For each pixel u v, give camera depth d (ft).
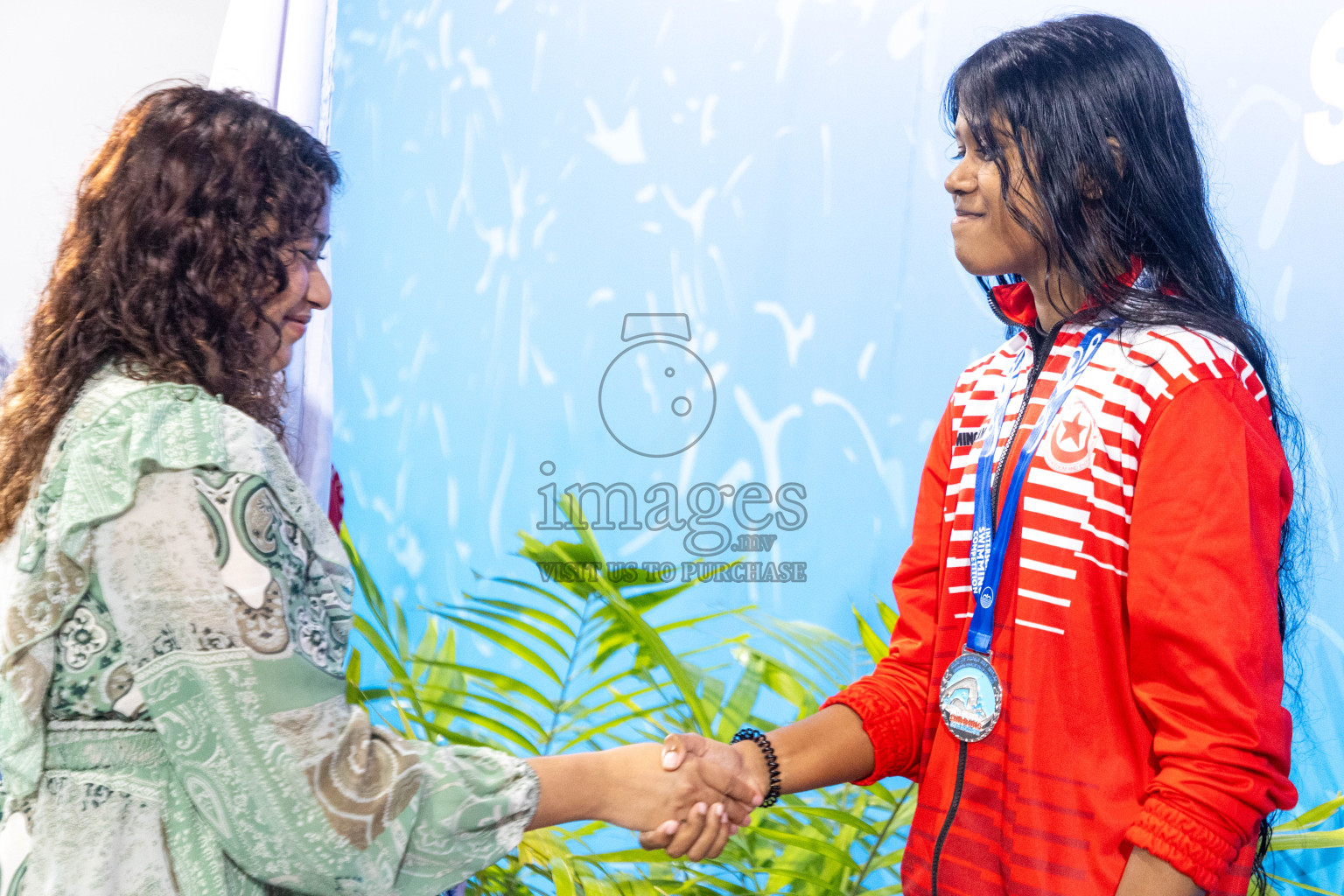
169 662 2.10
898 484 6.75
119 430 2.15
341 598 2.44
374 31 8.06
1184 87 4.48
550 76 7.53
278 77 5.19
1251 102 5.62
